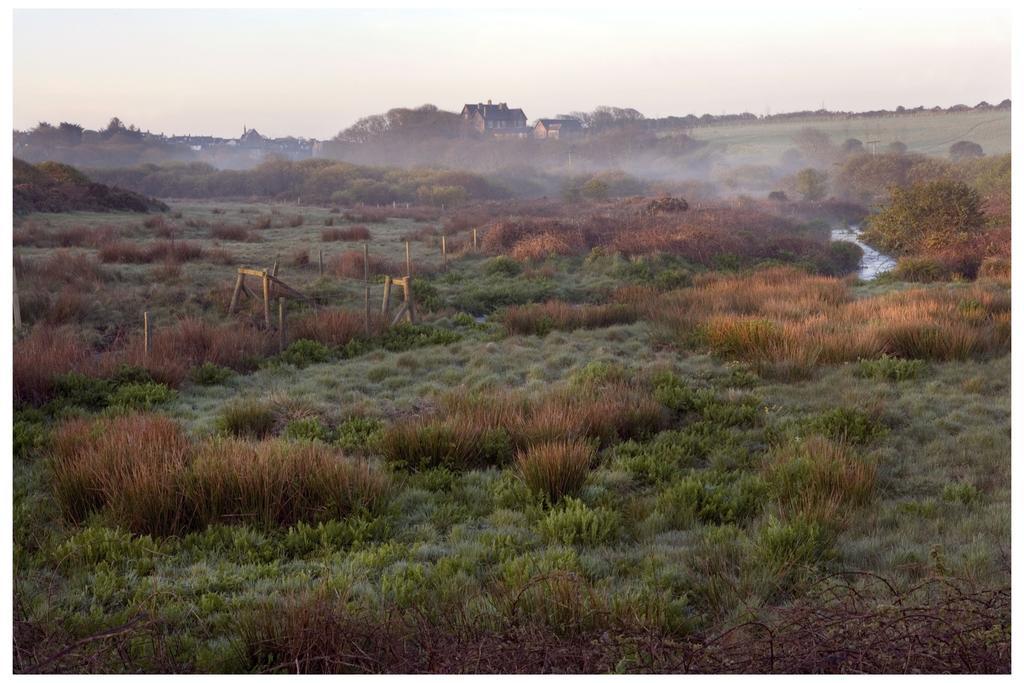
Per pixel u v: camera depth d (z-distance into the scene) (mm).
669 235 27812
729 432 8844
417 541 6062
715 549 5586
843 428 8641
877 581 4953
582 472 7227
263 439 8672
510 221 29906
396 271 22703
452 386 11773
